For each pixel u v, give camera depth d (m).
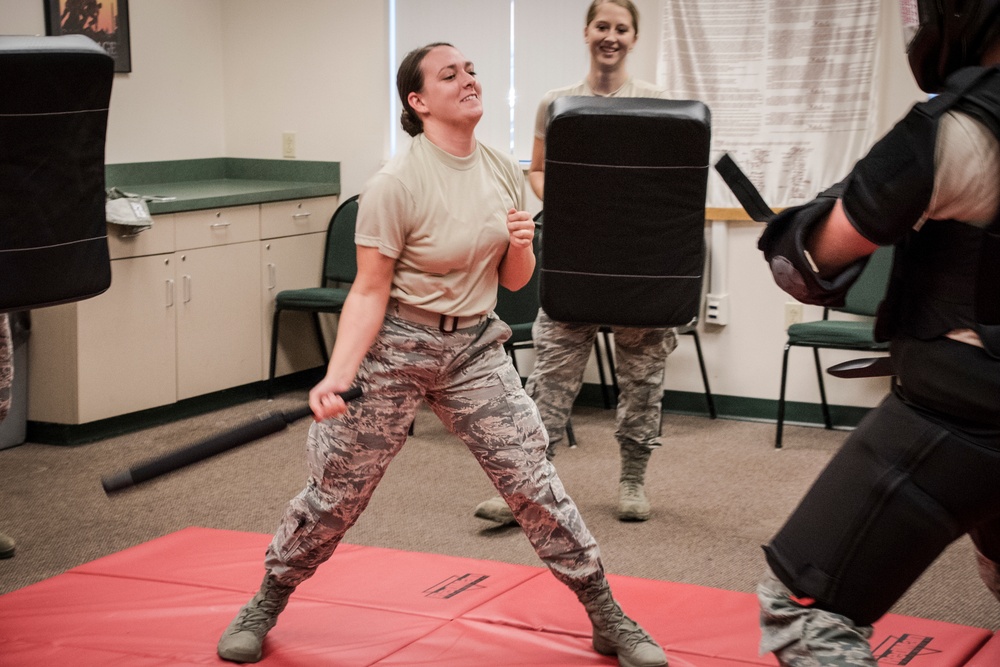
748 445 5.05
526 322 5.27
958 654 2.62
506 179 2.61
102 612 2.93
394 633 2.79
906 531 1.56
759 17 5.16
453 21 5.95
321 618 2.89
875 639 2.72
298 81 6.30
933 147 1.43
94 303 4.97
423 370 2.47
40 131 2.31
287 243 5.93
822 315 5.31
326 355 6.21
